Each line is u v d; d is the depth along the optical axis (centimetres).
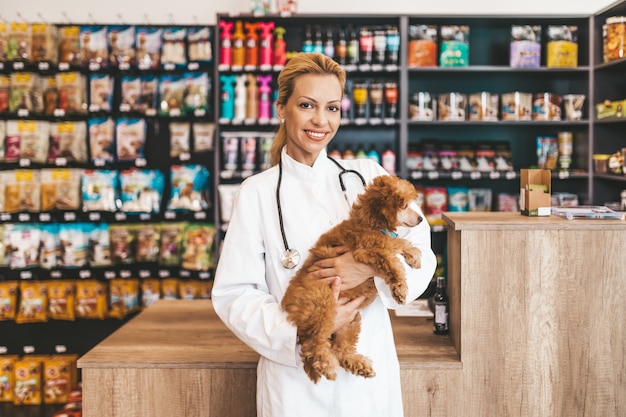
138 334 229
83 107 438
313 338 143
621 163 385
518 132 460
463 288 200
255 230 163
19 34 429
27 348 446
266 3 424
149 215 438
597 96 421
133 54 436
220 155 437
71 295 437
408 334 229
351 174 171
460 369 200
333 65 158
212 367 198
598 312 200
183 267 437
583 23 432
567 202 432
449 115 431
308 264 154
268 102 429
